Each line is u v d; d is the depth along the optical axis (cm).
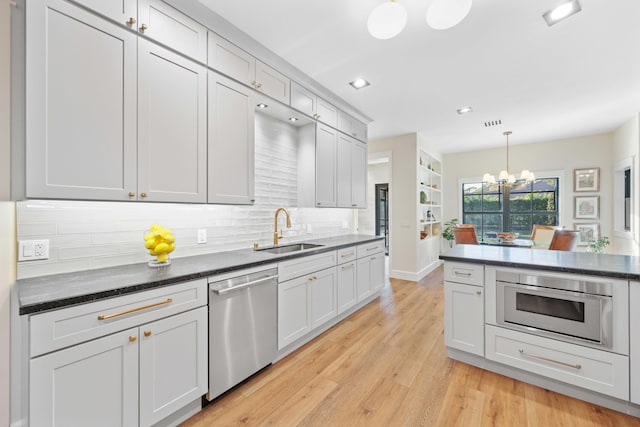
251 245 270
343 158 348
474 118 406
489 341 208
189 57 184
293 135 315
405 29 207
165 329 148
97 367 125
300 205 316
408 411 171
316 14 192
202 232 229
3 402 121
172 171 175
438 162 633
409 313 334
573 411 169
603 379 169
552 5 183
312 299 258
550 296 184
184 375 157
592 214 491
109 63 149
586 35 214
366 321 311
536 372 191
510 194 582
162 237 178
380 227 693
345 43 226
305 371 213
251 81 225
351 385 196
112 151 150
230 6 184
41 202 151
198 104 189
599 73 275
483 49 234
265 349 208
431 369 216
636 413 163
